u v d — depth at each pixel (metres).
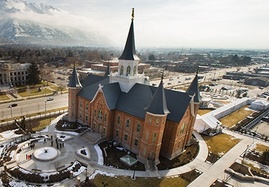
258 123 81.25
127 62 53.75
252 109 96.94
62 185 35.88
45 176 36.97
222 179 42.22
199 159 48.66
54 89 102.19
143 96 49.62
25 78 110.88
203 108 90.31
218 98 112.12
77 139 52.25
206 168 45.31
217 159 49.44
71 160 43.00
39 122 60.56
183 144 50.69
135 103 49.56
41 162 41.06
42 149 45.00
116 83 55.44
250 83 166.62
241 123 76.56
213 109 90.25
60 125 59.34
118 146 51.22
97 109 54.00
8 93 89.19
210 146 56.00
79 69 160.50
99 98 52.31
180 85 140.75
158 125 42.25
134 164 43.75
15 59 177.75
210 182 40.81
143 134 44.19
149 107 42.69
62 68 179.12
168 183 39.12
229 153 53.06
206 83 157.25
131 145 49.31
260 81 161.50
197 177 41.81
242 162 49.44
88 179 37.78
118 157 46.03
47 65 176.00
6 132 52.50
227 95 121.88
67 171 39.00
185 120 47.28
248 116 85.94
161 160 46.34
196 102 51.84
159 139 43.47
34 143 47.84
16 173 36.91
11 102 77.56
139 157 45.62
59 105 78.19
